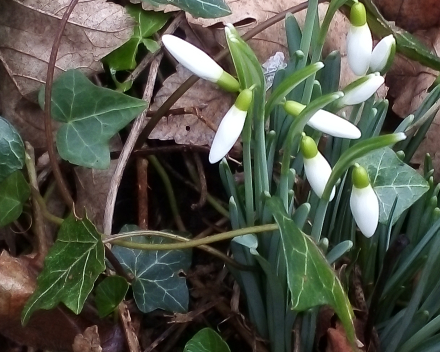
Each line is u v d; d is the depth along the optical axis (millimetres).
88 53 290
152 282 267
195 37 316
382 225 249
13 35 289
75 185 295
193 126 304
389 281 243
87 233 228
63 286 228
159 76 318
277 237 226
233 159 282
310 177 194
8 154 255
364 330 242
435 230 229
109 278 231
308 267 191
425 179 253
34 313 246
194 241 235
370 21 318
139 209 284
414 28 361
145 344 270
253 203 243
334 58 251
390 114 351
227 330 274
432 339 234
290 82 187
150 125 286
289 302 233
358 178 186
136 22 293
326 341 253
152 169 313
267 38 317
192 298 281
